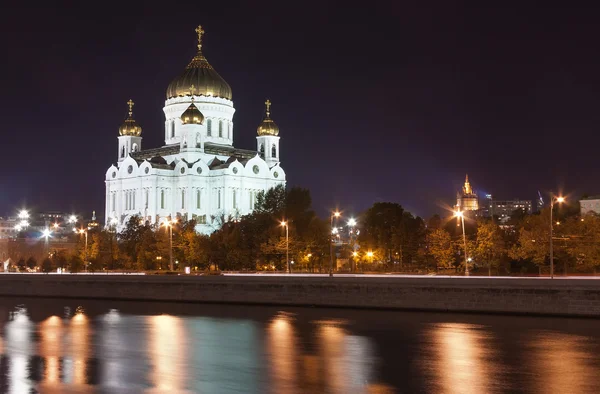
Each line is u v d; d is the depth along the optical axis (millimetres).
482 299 91938
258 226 165875
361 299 100312
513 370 59469
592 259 124125
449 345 70875
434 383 55219
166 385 55562
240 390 53656
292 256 157625
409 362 63156
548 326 81062
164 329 85250
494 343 71500
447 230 174500
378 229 163500
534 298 88938
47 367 62844
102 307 111188
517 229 160875
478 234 141375
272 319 91938
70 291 127688
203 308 106625
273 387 54500
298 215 169375
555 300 87875
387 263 164000
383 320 88562
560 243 129250
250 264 161375
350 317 92125
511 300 90250
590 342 71375
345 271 158375
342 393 52531
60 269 183500
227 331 82750
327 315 94625
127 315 99750
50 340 78062
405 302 97000
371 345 71625
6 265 197375
